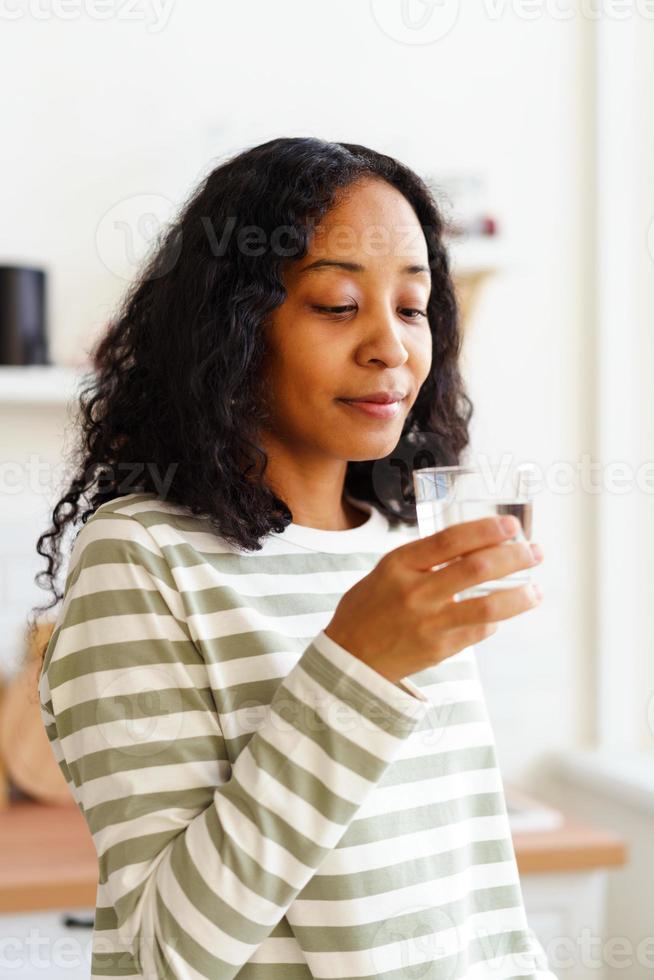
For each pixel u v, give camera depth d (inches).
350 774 32.6
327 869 37.4
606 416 108.2
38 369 88.1
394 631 31.9
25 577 94.7
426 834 40.4
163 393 43.1
